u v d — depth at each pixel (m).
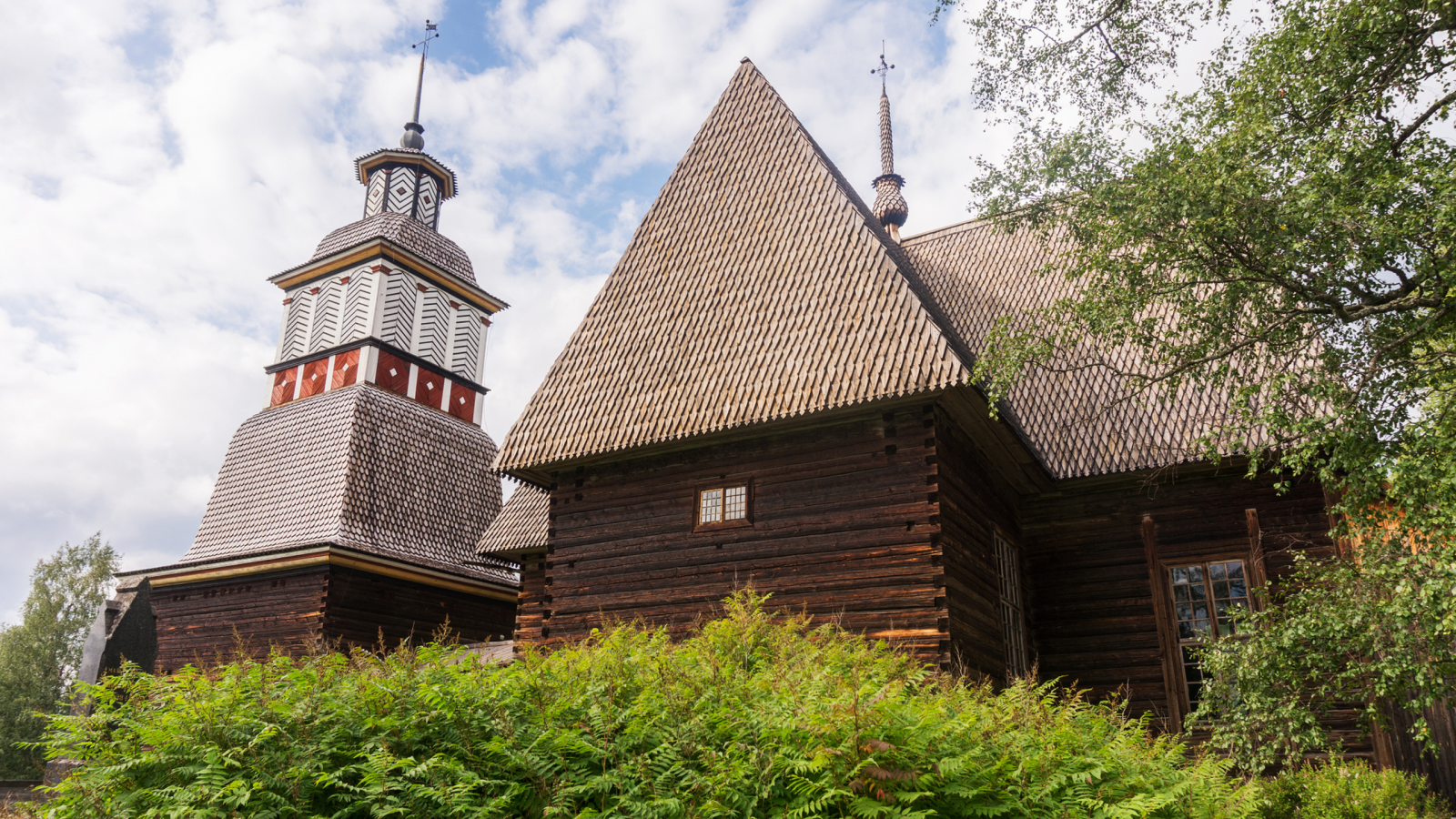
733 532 13.41
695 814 6.30
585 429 14.66
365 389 28.27
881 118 26.72
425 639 24.70
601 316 16.50
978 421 13.17
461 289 33.03
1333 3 9.16
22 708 38.97
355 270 30.95
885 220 25.45
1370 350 9.18
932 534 11.90
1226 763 8.27
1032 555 15.83
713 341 14.70
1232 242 9.16
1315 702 12.19
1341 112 8.87
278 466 27.30
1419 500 8.09
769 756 6.57
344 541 22.70
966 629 12.34
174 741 6.72
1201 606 14.48
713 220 16.86
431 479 28.09
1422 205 8.30
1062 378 16.28
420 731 7.09
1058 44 11.74
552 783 6.62
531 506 21.06
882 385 12.27
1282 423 8.95
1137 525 15.18
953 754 6.84
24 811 6.98
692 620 13.24
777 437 13.56
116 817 6.42
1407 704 8.90
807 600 12.50
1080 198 10.64
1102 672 14.72
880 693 6.71
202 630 24.41
